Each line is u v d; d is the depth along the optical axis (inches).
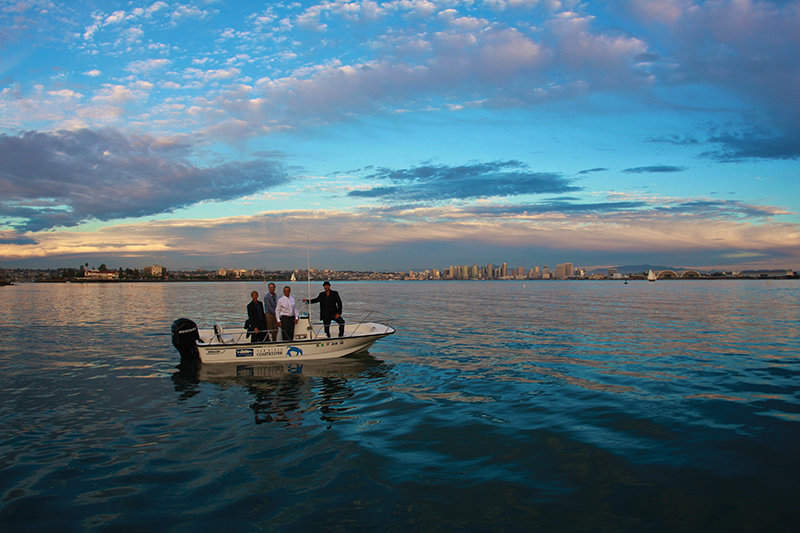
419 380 394.3
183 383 390.0
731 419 282.0
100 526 165.5
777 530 162.4
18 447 242.4
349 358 494.3
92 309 1254.3
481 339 633.0
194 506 179.8
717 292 2541.8
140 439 254.2
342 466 215.6
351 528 163.2
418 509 176.2
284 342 466.3
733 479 200.8
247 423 282.4
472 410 305.0
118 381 397.1
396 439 251.4
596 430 263.6
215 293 2682.1
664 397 333.4
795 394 340.5
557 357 497.0
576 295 2202.3
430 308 1259.8
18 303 1550.2
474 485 196.1
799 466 213.5
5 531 161.3
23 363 475.2
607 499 184.4
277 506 179.3
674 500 183.2
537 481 200.1
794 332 702.5
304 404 324.2
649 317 958.4
